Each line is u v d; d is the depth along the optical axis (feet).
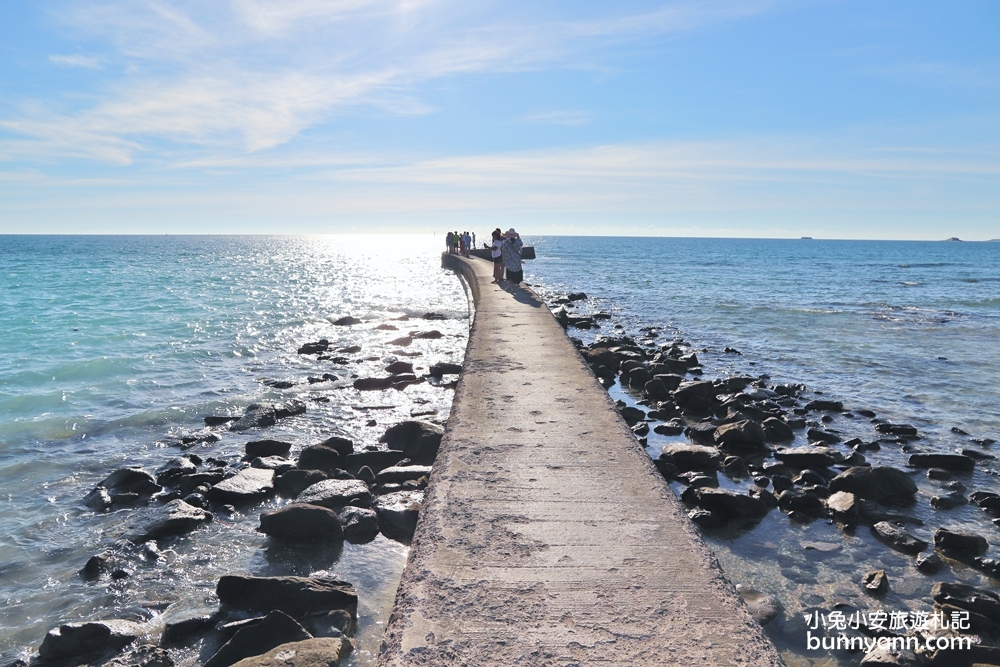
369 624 16.58
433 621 11.26
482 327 42.91
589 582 12.45
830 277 164.35
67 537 22.61
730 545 20.81
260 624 15.38
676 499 16.28
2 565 20.65
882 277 164.76
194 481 26.63
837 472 27.37
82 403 39.83
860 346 62.03
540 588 12.25
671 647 10.59
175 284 125.08
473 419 22.53
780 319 82.33
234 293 109.70
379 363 53.06
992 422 36.50
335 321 75.61
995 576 18.97
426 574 12.71
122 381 45.50
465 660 10.28
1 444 32.32
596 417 22.82
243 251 363.76
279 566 19.95
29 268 168.14
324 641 14.21
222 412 38.37
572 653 10.44
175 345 59.67
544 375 29.22
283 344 62.08
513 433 21.06
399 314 85.25
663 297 112.27
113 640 16.16
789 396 42.16
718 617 11.39
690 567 13.01
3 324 68.59
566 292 120.06
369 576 19.16
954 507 24.25
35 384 44.14
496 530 14.48
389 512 22.18
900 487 24.81
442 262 188.65
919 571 19.24
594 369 48.57
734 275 172.14
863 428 35.09
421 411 37.68
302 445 32.48
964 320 80.48
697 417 36.96
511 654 10.42
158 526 22.25
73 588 19.22
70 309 82.12
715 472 27.20
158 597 18.57
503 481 17.21
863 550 20.54
